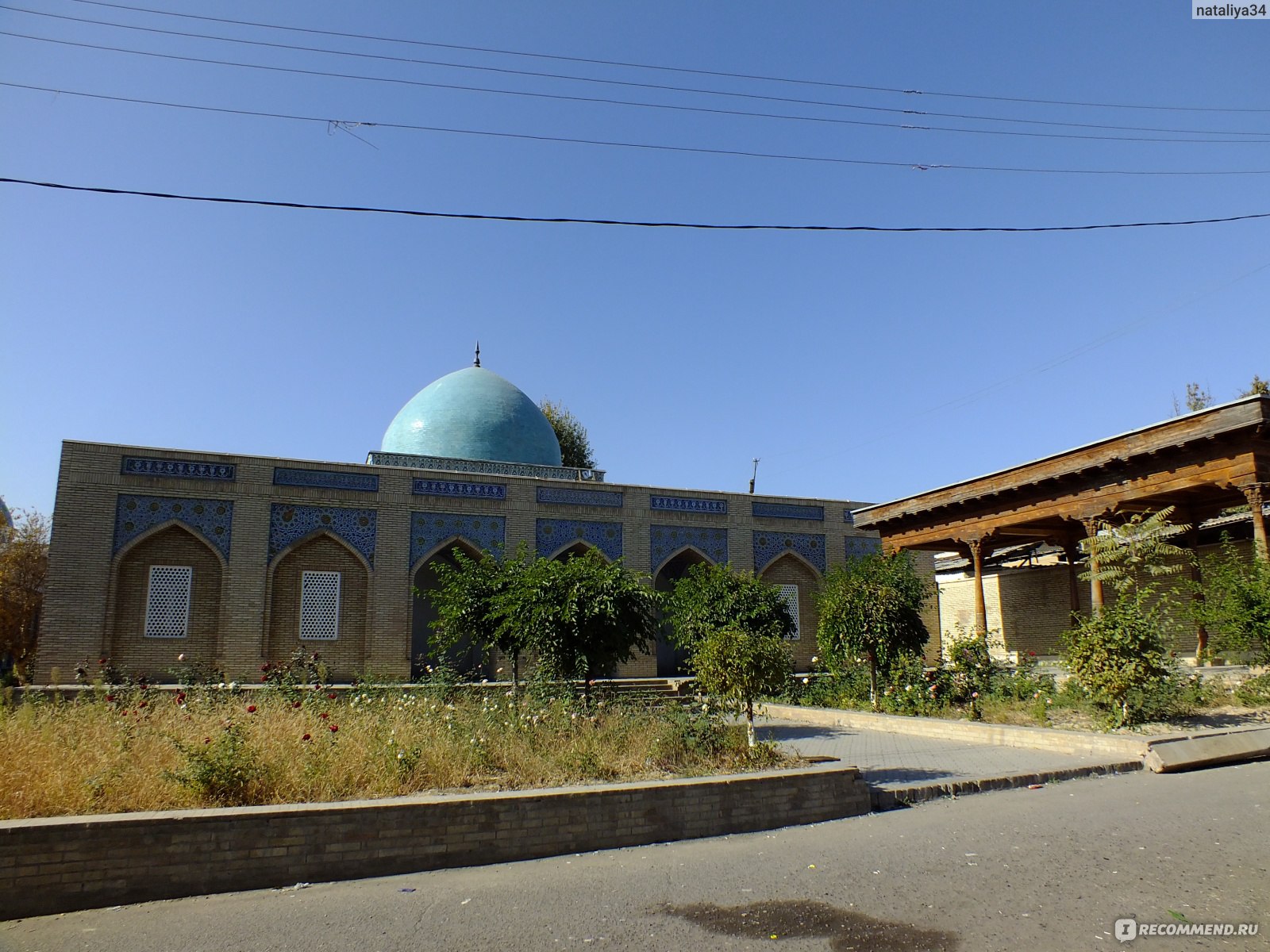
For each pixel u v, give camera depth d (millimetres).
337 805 5195
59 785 5336
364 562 17672
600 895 4742
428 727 7387
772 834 6191
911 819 6621
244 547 16781
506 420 22453
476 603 12773
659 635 20203
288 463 17375
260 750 6156
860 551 22688
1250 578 12438
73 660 15336
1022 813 6664
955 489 17875
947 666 14891
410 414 22625
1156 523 13648
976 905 4480
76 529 15703
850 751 9906
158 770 5785
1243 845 5535
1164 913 4293
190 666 15281
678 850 5711
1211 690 11820
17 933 4223
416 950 3973
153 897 4707
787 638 21312
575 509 19734
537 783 6520
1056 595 21078
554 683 10852
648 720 8266
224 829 4906
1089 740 9375
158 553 16391
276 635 16984
